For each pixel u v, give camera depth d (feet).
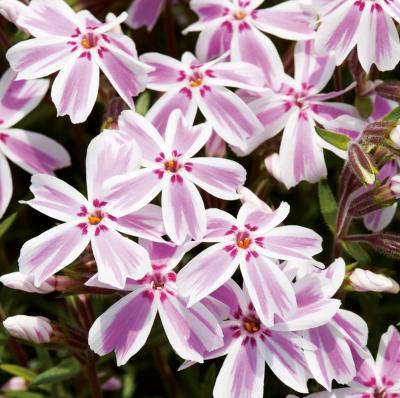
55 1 0.77
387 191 0.75
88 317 0.76
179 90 0.77
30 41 0.75
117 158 0.73
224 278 0.70
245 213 0.73
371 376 0.74
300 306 0.71
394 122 0.73
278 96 0.79
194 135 0.74
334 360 0.71
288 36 0.79
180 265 0.76
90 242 0.74
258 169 0.83
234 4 0.80
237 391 0.71
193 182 0.73
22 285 0.72
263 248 0.71
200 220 0.72
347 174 0.76
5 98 0.79
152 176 0.73
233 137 0.76
